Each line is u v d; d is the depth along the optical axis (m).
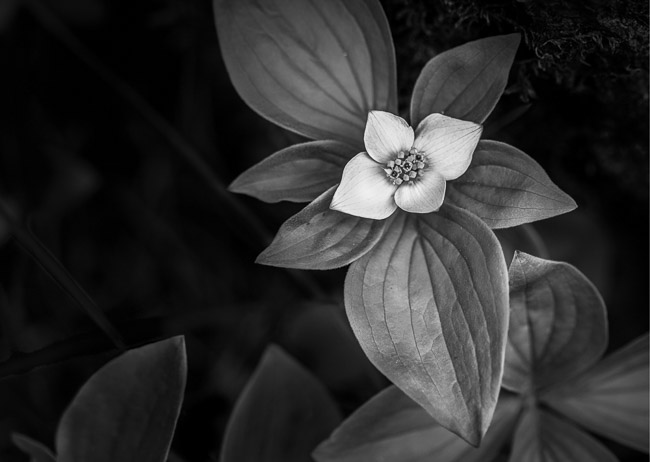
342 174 0.26
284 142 0.37
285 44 0.28
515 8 0.29
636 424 0.30
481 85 0.27
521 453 0.30
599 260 0.36
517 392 0.31
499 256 0.25
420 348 0.26
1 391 0.36
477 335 0.25
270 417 0.31
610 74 0.30
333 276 0.37
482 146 0.26
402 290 0.26
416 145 0.26
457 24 0.30
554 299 0.29
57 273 0.33
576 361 0.30
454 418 0.26
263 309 0.37
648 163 0.34
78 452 0.29
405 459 0.30
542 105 0.32
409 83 0.33
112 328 0.33
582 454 0.30
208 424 0.36
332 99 0.28
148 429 0.29
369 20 0.28
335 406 0.31
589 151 0.34
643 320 0.37
